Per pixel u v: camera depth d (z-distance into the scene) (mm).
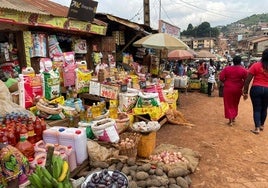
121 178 3105
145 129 4648
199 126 7328
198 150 5496
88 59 9320
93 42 9336
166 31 16375
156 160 4633
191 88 15539
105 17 9812
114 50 9836
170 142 5922
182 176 4121
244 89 6805
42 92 5242
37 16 5949
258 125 6809
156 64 12281
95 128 4289
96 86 6383
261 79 6578
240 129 7172
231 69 7219
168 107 7555
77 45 8414
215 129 7078
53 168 2773
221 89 13547
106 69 8016
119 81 6789
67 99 5711
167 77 9602
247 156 5312
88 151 4004
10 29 5781
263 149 5734
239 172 4617
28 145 3416
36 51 6379
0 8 5031
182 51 14891
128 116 5531
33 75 5113
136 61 13016
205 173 4523
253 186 4176
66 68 6152
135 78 7906
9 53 6016
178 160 4613
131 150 4355
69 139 3797
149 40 9062
